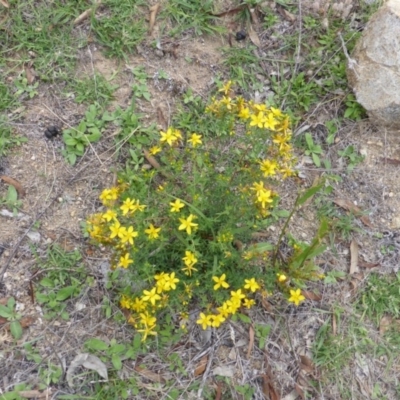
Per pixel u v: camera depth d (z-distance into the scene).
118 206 0.52
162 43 0.68
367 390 0.58
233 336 0.57
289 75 0.69
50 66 0.65
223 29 0.69
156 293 0.50
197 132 0.64
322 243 0.63
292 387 0.57
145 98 0.65
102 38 0.66
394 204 0.66
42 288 0.57
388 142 0.68
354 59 0.67
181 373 0.55
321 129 0.68
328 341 0.59
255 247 0.55
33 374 0.54
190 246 0.49
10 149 0.61
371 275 0.62
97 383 0.54
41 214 0.59
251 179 0.54
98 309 0.57
